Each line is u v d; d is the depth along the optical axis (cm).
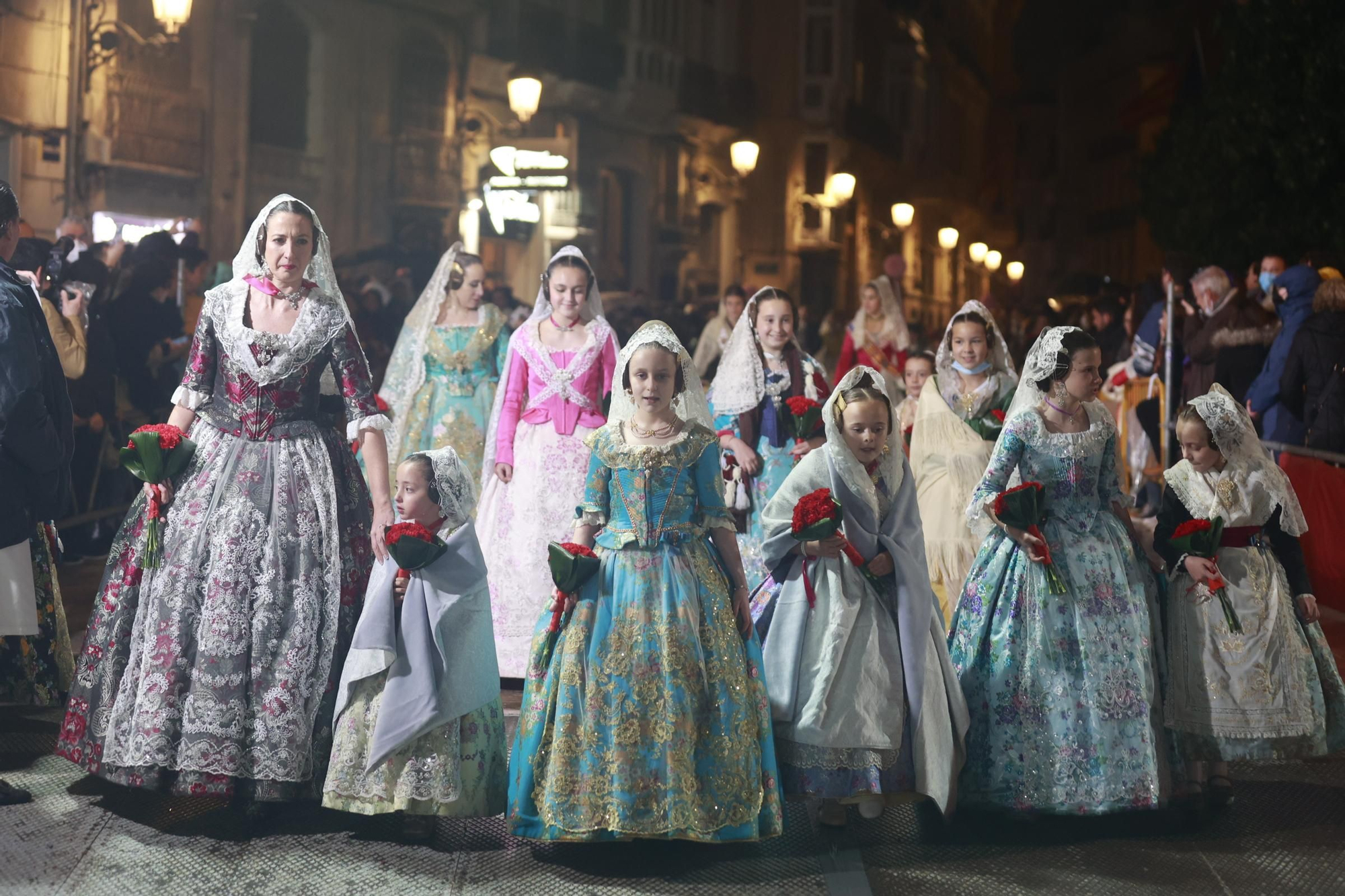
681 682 392
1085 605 433
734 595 417
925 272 4134
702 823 386
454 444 692
